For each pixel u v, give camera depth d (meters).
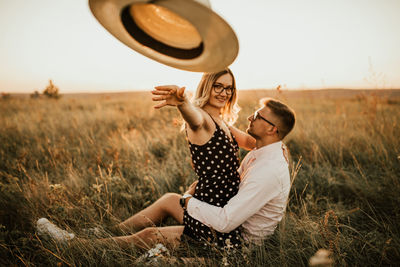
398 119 4.76
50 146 4.46
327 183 3.23
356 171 3.50
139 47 1.19
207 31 0.96
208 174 1.93
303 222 2.25
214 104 2.01
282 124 1.90
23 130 5.77
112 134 5.27
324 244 1.93
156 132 5.49
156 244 1.96
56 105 11.93
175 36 1.11
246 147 2.56
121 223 2.35
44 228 2.13
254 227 2.01
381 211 2.62
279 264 1.87
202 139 1.82
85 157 4.16
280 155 1.95
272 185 1.81
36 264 1.96
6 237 2.19
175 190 3.22
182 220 2.21
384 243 1.96
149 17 1.06
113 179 2.99
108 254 1.94
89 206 2.64
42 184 3.04
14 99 14.09
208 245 1.95
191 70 1.27
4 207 2.60
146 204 2.78
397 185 2.85
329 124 5.56
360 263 1.87
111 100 18.03
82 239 2.06
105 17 1.08
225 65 1.14
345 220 2.48
